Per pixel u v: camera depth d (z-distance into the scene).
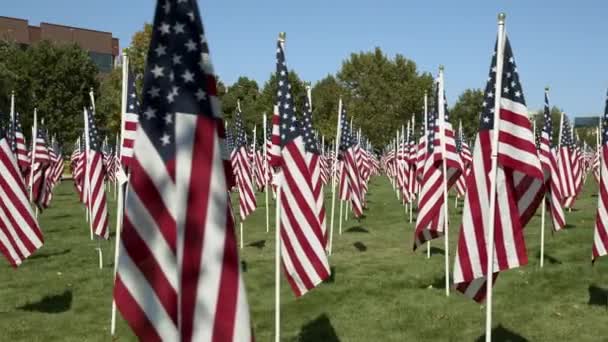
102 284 13.39
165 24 5.00
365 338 9.77
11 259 11.70
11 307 11.66
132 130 9.48
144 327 4.91
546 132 15.89
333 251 17.52
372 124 74.00
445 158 12.47
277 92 9.20
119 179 9.38
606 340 9.60
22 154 21.34
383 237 20.20
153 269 4.95
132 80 9.77
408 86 78.06
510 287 12.79
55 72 58.34
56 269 15.18
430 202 12.82
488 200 7.96
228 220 4.71
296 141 9.12
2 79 45.62
